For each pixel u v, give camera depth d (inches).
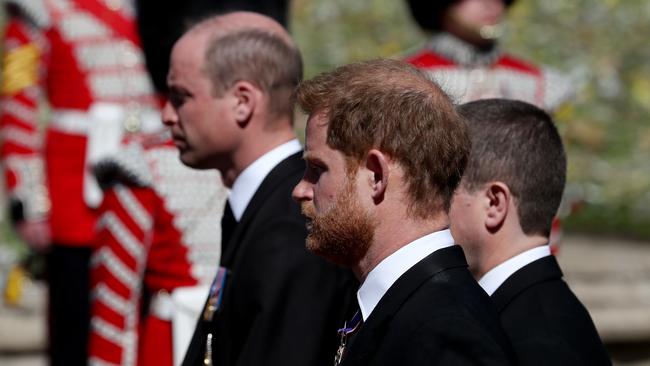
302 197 360.2
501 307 410.0
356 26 1438.2
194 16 633.0
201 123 485.7
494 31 757.3
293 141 487.8
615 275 1018.1
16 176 799.7
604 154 1327.5
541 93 767.1
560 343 387.5
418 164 344.5
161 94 655.8
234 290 455.8
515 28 1427.2
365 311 349.7
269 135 483.8
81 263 789.2
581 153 1322.6
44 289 924.6
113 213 578.2
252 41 483.8
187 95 486.9
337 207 347.9
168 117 495.5
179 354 567.5
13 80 799.1
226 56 482.9
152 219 575.5
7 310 900.6
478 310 335.6
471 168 423.8
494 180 423.2
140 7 647.8
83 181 783.7
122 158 573.3
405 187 345.4
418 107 345.7
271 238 452.8
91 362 588.4
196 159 492.7
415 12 778.8
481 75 756.6
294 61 490.3
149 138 589.6
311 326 440.5
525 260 420.5
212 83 483.5
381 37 1414.9
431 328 327.3
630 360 968.3
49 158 790.5
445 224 349.4
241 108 482.0
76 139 783.7
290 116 488.4
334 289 444.1
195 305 569.9
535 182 424.5
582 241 1134.4
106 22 791.7
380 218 346.0
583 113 1357.0
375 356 334.3
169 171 577.3
